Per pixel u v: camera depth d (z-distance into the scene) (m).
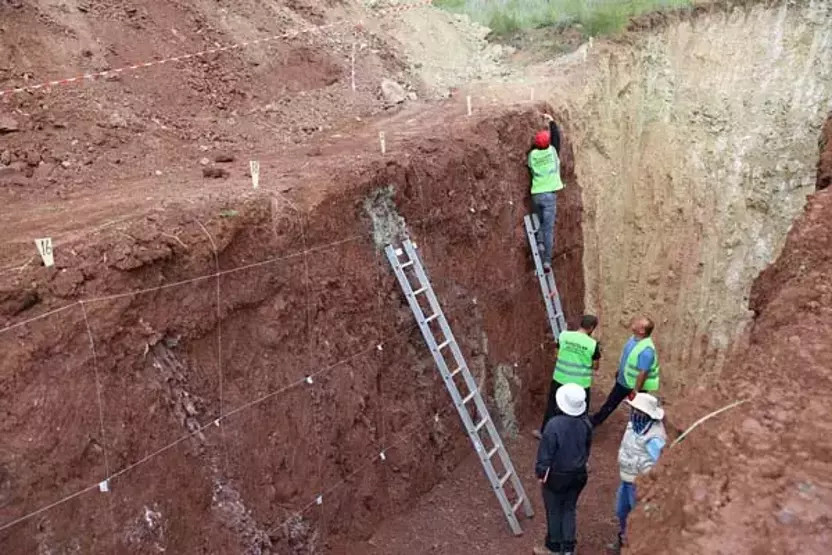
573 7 16.05
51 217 6.39
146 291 5.79
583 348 9.22
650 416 6.91
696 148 14.23
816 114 14.31
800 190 13.95
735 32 15.29
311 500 7.08
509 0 16.95
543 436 7.22
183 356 6.11
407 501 8.39
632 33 14.71
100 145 8.35
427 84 13.18
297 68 11.91
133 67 9.83
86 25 9.88
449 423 9.14
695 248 13.70
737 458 4.22
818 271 6.64
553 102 12.38
